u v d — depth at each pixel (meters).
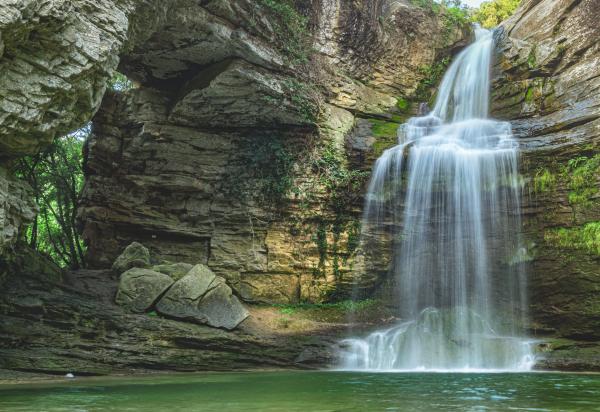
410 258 16.44
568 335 13.60
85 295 12.72
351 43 19.89
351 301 16.61
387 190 17.03
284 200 17.14
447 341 13.24
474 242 15.64
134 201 17.11
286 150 17.62
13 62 9.16
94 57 10.14
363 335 13.86
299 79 17.31
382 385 8.01
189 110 16.81
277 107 16.64
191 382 8.66
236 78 15.66
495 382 8.53
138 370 11.14
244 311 13.95
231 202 17.23
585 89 15.88
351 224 17.17
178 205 17.20
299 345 13.07
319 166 17.58
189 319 12.94
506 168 15.55
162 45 15.46
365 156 17.91
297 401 5.93
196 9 14.34
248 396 6.47
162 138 17.14
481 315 15.15
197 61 16.28
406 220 16.66
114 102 17.58
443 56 22.34
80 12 10.05
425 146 16.80
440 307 15.78
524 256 14.87
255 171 17.45
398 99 21.05
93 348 11.22
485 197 15.67
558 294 14.16
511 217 15.27
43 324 11.21
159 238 17.14
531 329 14.22
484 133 17.53
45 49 9.52
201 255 16.86
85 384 8.36
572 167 14.70
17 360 10.23
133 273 13.29
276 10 16.41
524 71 18.28
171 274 13.90
